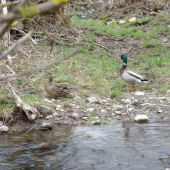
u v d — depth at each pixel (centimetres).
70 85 882
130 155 451
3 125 618
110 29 1545
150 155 448
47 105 735
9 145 499
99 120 678
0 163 413
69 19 1346
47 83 759
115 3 1959
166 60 1105
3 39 808
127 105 775
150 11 1841
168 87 898
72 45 1209
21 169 394
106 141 522
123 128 610
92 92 858
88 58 1096
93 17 1884
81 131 593
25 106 659
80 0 1877
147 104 786
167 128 601
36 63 984
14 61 952
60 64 1006
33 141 526
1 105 682
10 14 70
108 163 421
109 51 1234
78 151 472
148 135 552
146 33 1460
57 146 497
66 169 399
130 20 1731
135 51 1242
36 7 71
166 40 1338
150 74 991
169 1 1878
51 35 1209
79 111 727
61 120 674
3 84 818
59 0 72
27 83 860
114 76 970
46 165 411
